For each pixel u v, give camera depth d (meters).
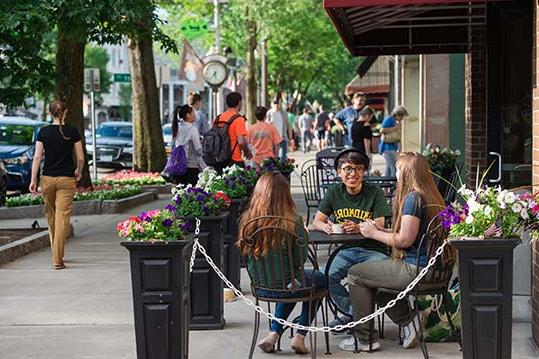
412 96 33.41
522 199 7.17
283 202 8.42
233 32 50.97
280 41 60.59
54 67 17.88
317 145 54.97
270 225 8.36
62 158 13.74
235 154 17.50
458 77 22.52
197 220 8.58
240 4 49.31
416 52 17.69
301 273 8.47
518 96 14.38
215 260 9.78
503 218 7.07
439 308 9.02
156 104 30.56
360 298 8.77
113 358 8.89
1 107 19.91
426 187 8.62
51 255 14.98
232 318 10.34
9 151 27.25
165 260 7.53
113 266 13.91
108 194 22.14
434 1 10.52
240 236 8.50
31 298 11.63
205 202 9.73
